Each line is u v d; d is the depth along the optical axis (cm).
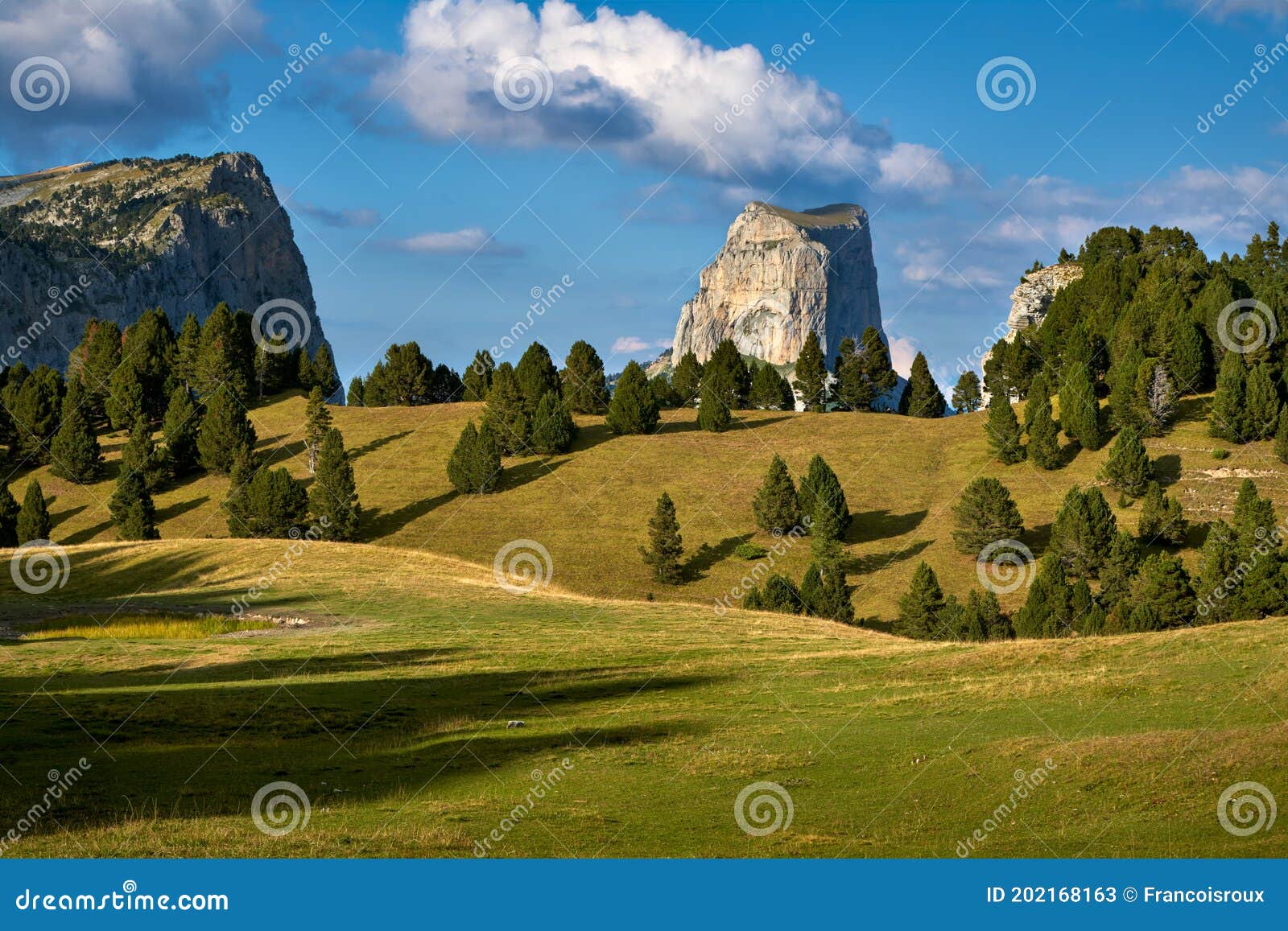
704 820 2295
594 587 9731
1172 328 12100
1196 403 12038
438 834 2164
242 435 12962
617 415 13388
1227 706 2977
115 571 7181
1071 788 2389
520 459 12875
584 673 4056
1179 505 9338
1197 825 2150
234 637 4853
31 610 5884
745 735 3067
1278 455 10694
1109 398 11875
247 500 11056
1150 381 11450
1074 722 2989
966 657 4009
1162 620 7069
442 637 4888
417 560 7462
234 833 2139
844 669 4031
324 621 5388
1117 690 3294
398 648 4556
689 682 3881
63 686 3566
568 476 12300
